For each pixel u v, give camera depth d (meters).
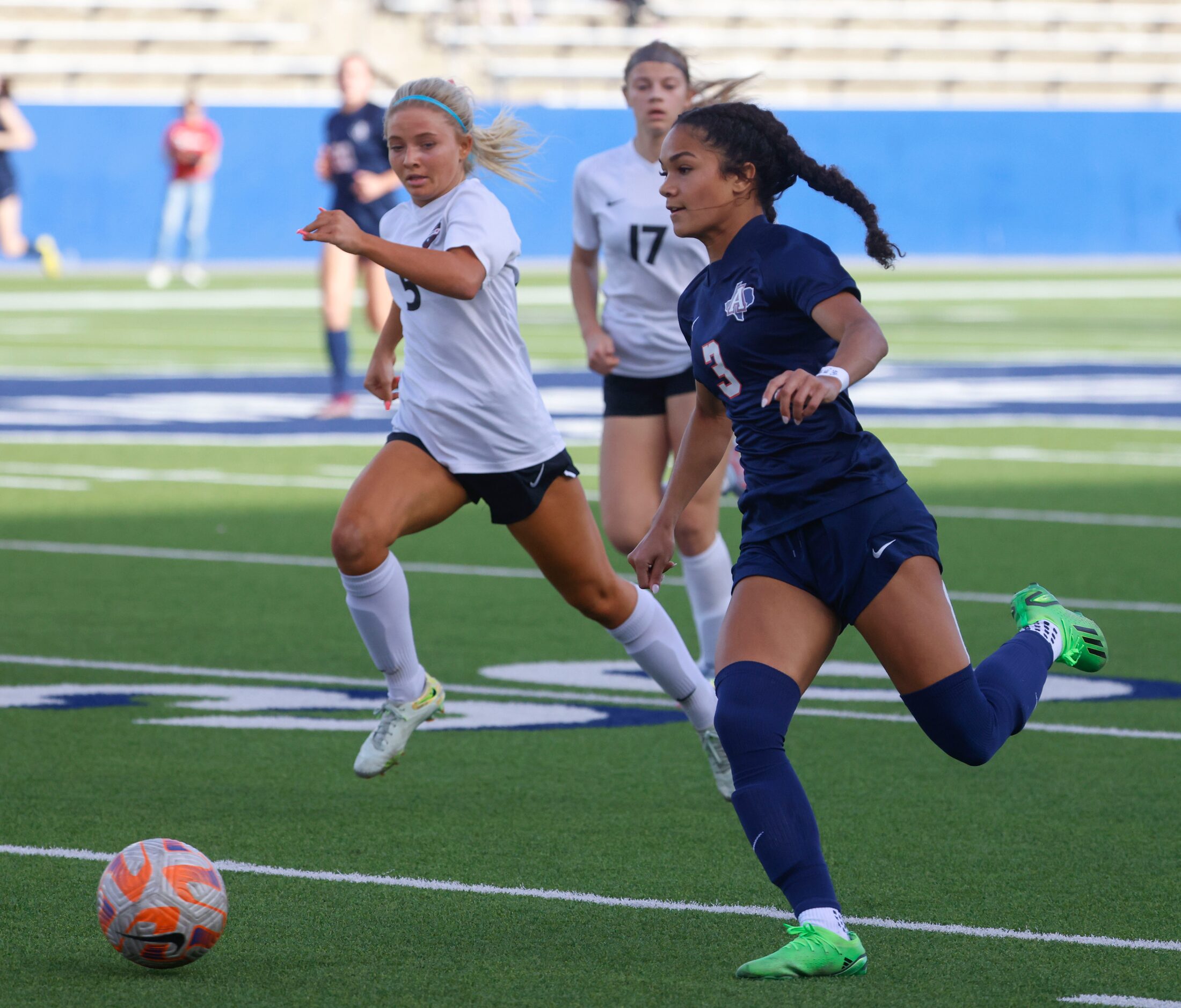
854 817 20.80
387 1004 14.48
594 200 27.66
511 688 27.86
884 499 15.94
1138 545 41.06
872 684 28.70
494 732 25.12
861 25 184.12
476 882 18.20
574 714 26.31
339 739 24.59
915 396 74.31
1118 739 24.83
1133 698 27.36
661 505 18.31
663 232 27.00
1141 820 20.70
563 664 29.53
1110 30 191.12
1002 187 178.88
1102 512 45.88
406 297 21.11
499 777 22.64
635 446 27.67
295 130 166.00
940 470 53.16
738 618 16.08
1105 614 33.50
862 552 15.80
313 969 15.41
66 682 27.84
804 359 16.06
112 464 53.94
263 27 169.50
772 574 16.12
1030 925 16.81
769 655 15.82
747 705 15.55
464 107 21.44
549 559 21.39
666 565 18.33
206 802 21.25
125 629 31.81
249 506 46.25
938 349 95.81
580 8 176.88
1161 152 182.38
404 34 172.62
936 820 20.69
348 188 59.75
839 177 16.64
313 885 18.03
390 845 19.55
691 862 19.02
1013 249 179.75
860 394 74.88
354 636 31.45
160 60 166.38
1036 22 188.88
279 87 169.38
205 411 68.31
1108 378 82.00
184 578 36.69
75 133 159.88
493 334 20.80
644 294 27.38
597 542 21.44
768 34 179.62
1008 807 21.27
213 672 28.67
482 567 38.88
